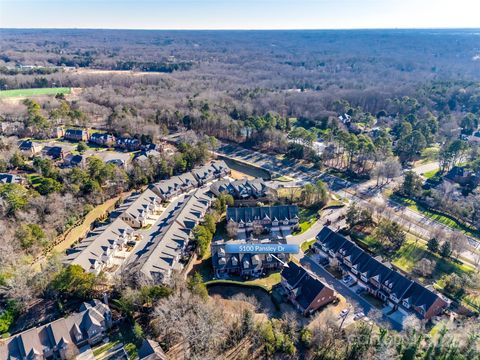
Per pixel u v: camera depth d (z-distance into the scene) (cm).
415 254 11031
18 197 11262
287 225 12419
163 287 8400
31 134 19375
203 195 13638
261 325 7838
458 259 10819
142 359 6731
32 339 7150
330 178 16512
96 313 7762
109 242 10481
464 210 12925
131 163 15462
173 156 15950
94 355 7306
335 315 8600
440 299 8500
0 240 9581
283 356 7431
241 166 17838
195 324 7438
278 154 19250
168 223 11675
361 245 11450
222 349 7531
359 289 9675
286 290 9488
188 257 10694
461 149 16562
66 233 11319
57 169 13975
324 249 10919
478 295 9294
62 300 8588
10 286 8269
